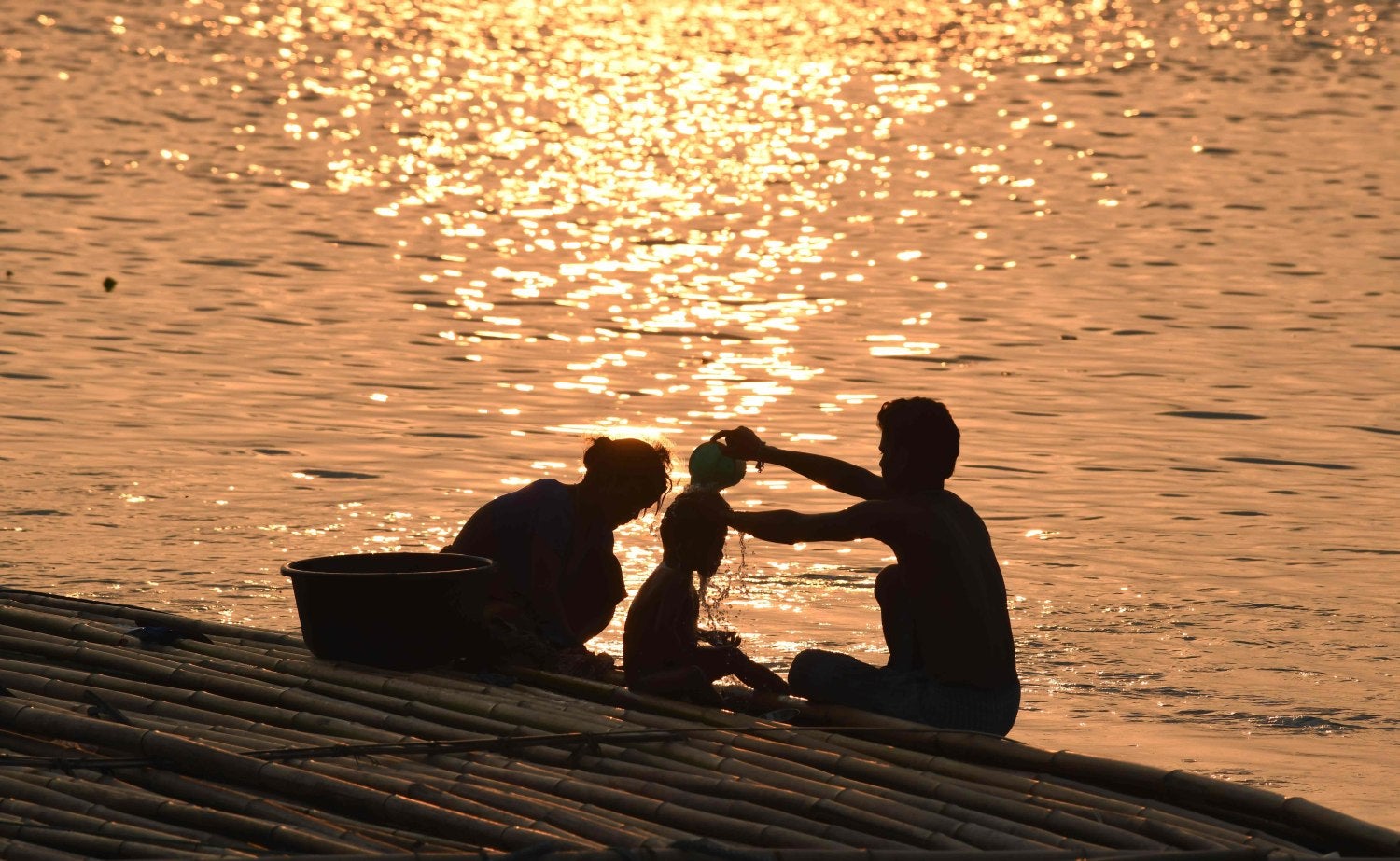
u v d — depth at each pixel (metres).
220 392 53.03
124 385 53.56
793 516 24.36
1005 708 24.06
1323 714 29.84
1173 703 30.25
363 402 52.28
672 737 21.52
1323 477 45.97
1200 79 148.38
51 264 73.19
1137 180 103.62
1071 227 88.69
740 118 131.88
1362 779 26.98
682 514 24.69
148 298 67.31
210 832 18.75
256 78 143.50
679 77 153.50
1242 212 92.56
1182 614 35.06
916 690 23.88
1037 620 34.59
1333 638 33.75
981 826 18.78
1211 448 48.75
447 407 51.94
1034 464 46.91
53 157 102.88
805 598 35.62
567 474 44.97
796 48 174.25
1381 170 106.00
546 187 101.44
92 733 20.91
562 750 21.25
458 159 111.12
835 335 64.00
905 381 56.84
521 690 23.98
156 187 94.69
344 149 112.50
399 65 156.25
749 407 52.81
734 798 19.73
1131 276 76.00
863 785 19.97
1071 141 119.38
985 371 58.31
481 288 71.94
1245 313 68.00
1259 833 19.58
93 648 24.58
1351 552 39.47
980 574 24.02
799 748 21.23
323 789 19.59
